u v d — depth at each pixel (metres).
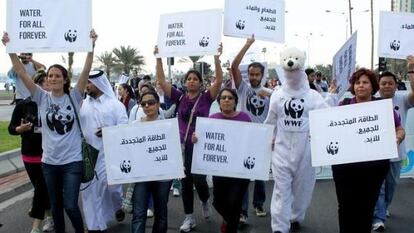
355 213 4.91
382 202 6.61
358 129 4.79
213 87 6.50
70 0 5.34
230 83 7.99
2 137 14.73
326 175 10.10
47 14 5.34
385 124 4.71
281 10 6.76
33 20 5.34
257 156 5.59
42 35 5.35
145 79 13.62
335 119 4.86
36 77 6.33
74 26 5.36
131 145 5.30
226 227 5.72
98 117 6.45
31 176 6.31
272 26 6.73
